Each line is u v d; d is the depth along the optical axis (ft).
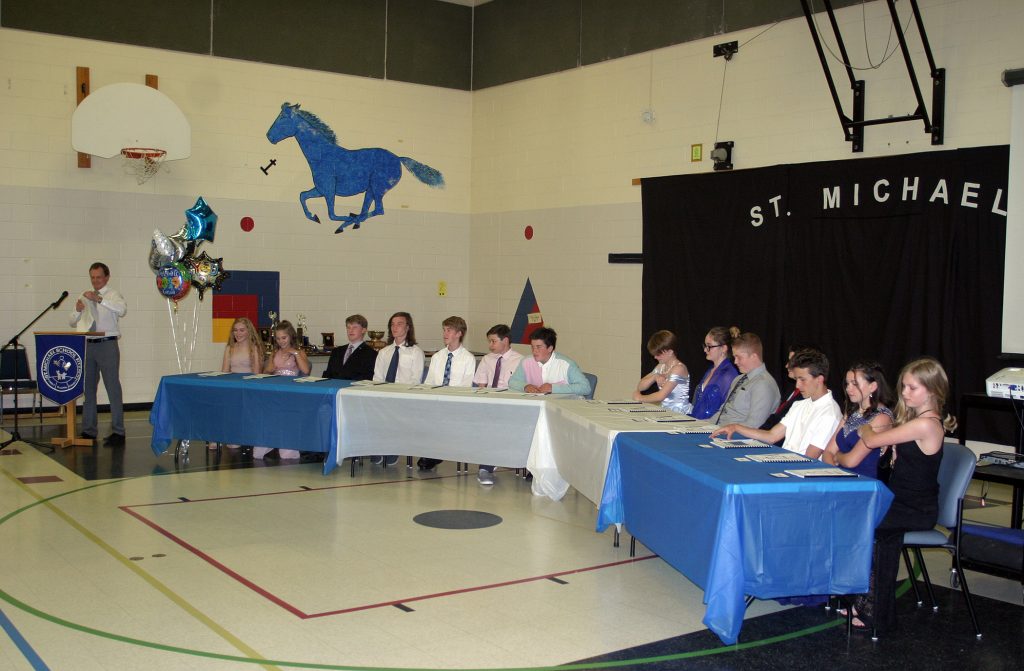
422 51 37.11
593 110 32.78
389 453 22.44
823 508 11.92
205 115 33.19
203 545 16.62
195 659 11.59
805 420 15.03
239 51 33.63
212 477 22.41
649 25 30.63
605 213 32.42
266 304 34.63
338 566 15.56
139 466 23.48
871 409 13.97
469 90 38.22
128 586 14.34
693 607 13.97
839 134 25.44
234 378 23.98
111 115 30.37
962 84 22.76
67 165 31.14
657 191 30.12
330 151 35.50
